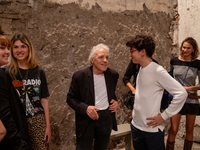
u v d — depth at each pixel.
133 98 2.01
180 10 3.40
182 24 3.37
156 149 1.52
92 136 1.72
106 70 1.83
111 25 2.80
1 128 0.92
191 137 2.45
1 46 1.21
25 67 1.64
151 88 1.50
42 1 2.26
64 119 2.50
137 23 3.04
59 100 2.45
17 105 1.41
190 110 2.33
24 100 1.52
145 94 1.53
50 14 2.32
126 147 2.48
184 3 3.30
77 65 2.57
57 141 2.46
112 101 1.80
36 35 2.25
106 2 2.72
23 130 1.42
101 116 1.72
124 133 2.37
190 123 2.41
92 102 1.71
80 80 1.71
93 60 1.70
